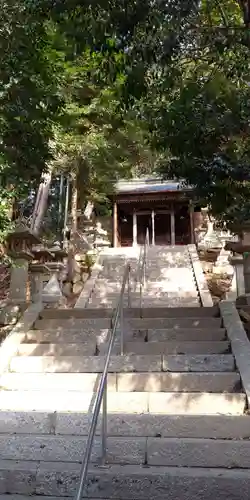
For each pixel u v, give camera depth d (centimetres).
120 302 589
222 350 579
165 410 474
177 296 1122
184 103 480
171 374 518
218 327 653
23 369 570
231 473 363
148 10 393
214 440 408
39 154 512
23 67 456
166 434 426
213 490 347
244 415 440
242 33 418
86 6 399
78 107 979
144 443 398
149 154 1175
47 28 510
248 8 420
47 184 1104
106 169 1327
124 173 1396
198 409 471
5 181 484
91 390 521
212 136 480
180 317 697
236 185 523
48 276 1041
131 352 591
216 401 472
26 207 1065
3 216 534
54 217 1315
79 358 569
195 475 356
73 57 460
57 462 395
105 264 1448
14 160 488
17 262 778
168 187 2250
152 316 704
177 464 389
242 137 500
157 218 2550
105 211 2020
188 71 572
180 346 587
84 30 411
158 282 1241
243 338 588
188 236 2475
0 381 538
